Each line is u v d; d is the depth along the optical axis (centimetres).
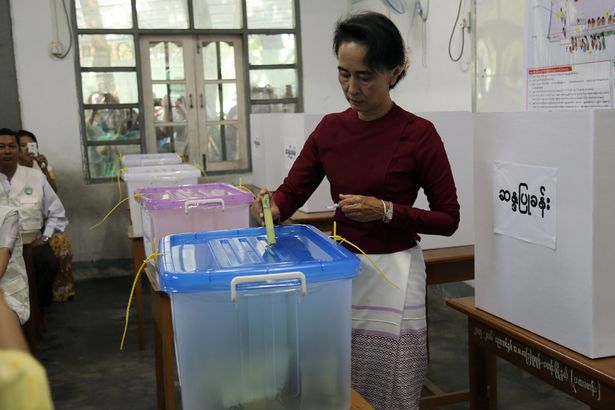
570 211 115
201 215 199
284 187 161
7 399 46
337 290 101
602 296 113
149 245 213
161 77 521
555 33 197
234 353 98
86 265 520
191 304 96
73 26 489
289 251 114
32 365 48
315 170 162
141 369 318
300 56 540
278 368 100
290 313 99
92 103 504
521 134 126
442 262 221
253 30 527
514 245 132
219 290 95
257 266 98
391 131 146
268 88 542
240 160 548
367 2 504
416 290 152
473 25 332
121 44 503
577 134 111
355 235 151
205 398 98
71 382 304
